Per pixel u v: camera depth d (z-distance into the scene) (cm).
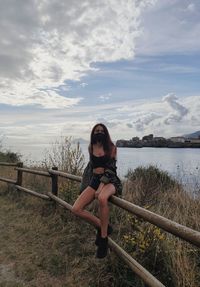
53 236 681
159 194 822
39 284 518
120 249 491
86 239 635
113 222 657
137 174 1096
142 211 418
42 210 833
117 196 515
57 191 824
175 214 629
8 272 557
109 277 507
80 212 513
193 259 506
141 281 475
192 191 810
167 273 478
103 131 513
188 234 326
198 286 448
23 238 689
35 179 1113
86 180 535
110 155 510
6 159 1828
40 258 595
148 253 520
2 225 776
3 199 1015
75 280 520
